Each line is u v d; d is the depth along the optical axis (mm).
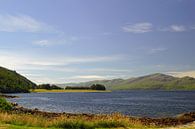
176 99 158375
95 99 159375
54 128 29625
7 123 30828
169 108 89062
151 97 191375
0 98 50312
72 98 171750
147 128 32938
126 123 33031
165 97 190375
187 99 157875
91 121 32625
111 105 104438
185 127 35812
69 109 85250
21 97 180375
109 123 31953
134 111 77875
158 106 98438
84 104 110500
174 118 51781
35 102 124375
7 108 50000
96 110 81125
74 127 30219
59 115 52906
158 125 40344
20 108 62219
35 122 31172
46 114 54469
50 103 117125
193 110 81125
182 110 81625
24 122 31266
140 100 146750
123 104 110812
